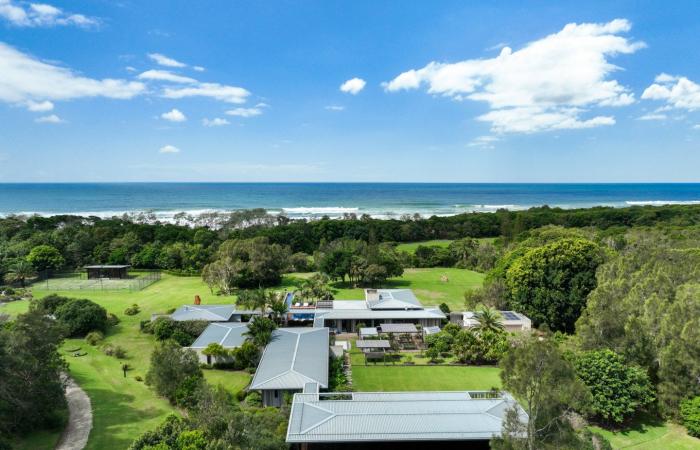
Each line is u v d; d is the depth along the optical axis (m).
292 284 84.44
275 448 26.30
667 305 37.53
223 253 84.81
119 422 32.66
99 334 54.06
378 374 44.69
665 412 34.56
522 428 21.17
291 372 38.56
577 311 55.38
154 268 100.06
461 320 61.56
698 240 79.44
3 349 27.78
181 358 38.22
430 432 28.12
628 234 103.38
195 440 22.50
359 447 30.55
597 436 28.77
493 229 142.12
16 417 28.64
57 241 99.69
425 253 105.38
